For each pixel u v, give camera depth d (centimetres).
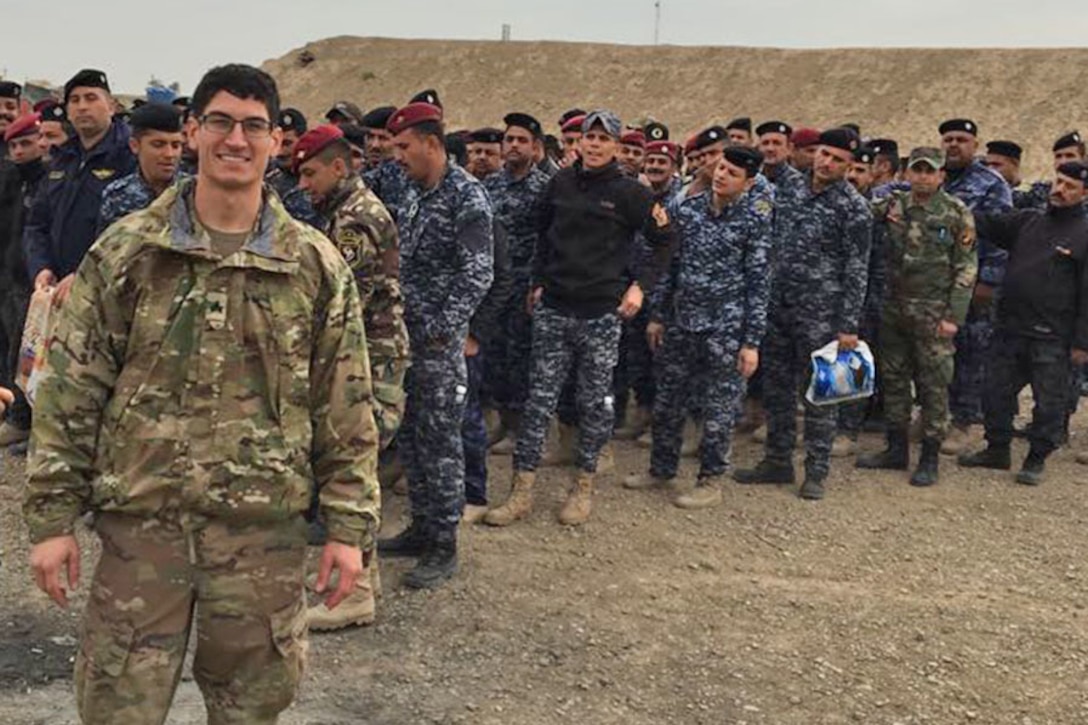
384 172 537
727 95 5866
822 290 608
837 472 676
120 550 235
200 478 232
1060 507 618
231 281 231
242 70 229
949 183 740
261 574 240
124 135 558
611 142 527
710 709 374
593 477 587
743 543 544
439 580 472
